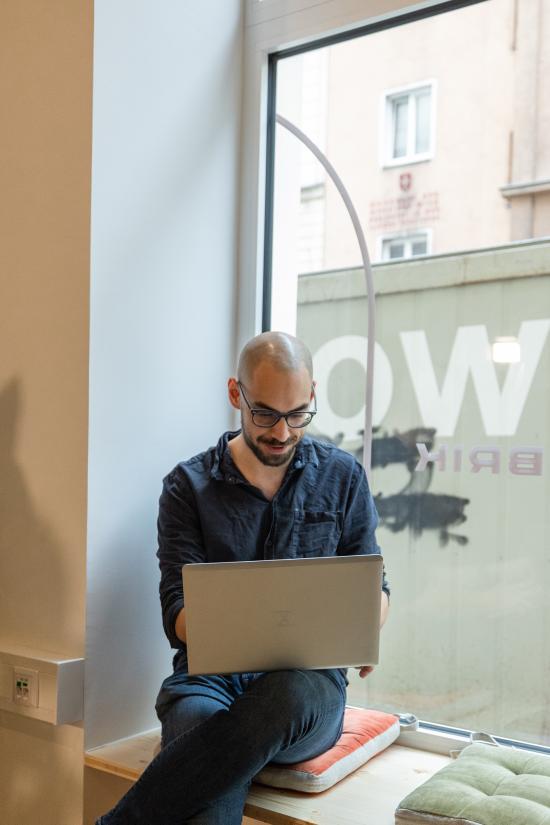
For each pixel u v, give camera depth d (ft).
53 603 6.56
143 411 6.81
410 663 7.13
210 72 7.42
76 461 6.41
